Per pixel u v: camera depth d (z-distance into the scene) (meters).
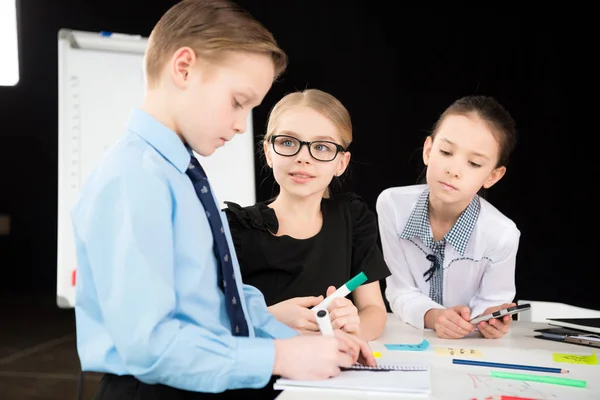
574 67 2.90
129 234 0.71
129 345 0.70
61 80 1.72
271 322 0.97
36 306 4.91
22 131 5.10
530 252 3.07
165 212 0.74
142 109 0.82
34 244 5.39
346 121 1.29
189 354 0.71
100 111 1.73
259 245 1.28
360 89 3.20
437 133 1.46
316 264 1.29
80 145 1.72
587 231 2.98
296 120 1.26
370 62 3.18
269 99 3.21
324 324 0.86
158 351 0.70
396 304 1.46
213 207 0.83
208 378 0.72
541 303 1.65
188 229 0.78
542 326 1.36
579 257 3.00
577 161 2.95
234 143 1.84
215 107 0.78
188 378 0.71
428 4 3.07
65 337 4.04
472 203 1.48
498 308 1.26
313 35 3.26
